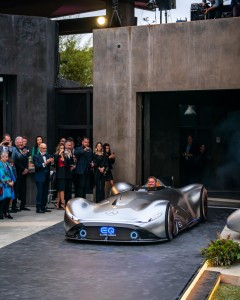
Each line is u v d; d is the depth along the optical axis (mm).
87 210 8992
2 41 15734
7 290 6105
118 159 14320
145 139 14406
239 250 7402
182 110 17391
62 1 24172
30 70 16031
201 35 13188
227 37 12930
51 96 16469
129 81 14102
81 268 7113
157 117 16953
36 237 9359
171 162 17047
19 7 25047
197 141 17500
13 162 11984
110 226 8555
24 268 7125
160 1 14664
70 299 5754
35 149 13422
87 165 13219
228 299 6094
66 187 13125
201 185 11047
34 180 13648
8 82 16219
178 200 10016
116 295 5879
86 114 16328
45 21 16141
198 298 5871
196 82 13281
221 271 6984
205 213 10961
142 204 9000
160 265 7242
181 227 9477
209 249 7383
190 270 6949
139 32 13914
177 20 14727
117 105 14289
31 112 16062
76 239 8906
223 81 13000
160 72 13688
